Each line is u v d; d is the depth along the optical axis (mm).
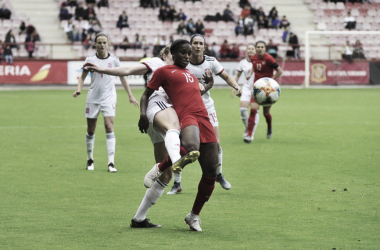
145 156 15648
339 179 12422
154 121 8281
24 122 23172
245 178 12609
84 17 46312
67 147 17109
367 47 51594
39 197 10695
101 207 9945
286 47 45281
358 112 27484
